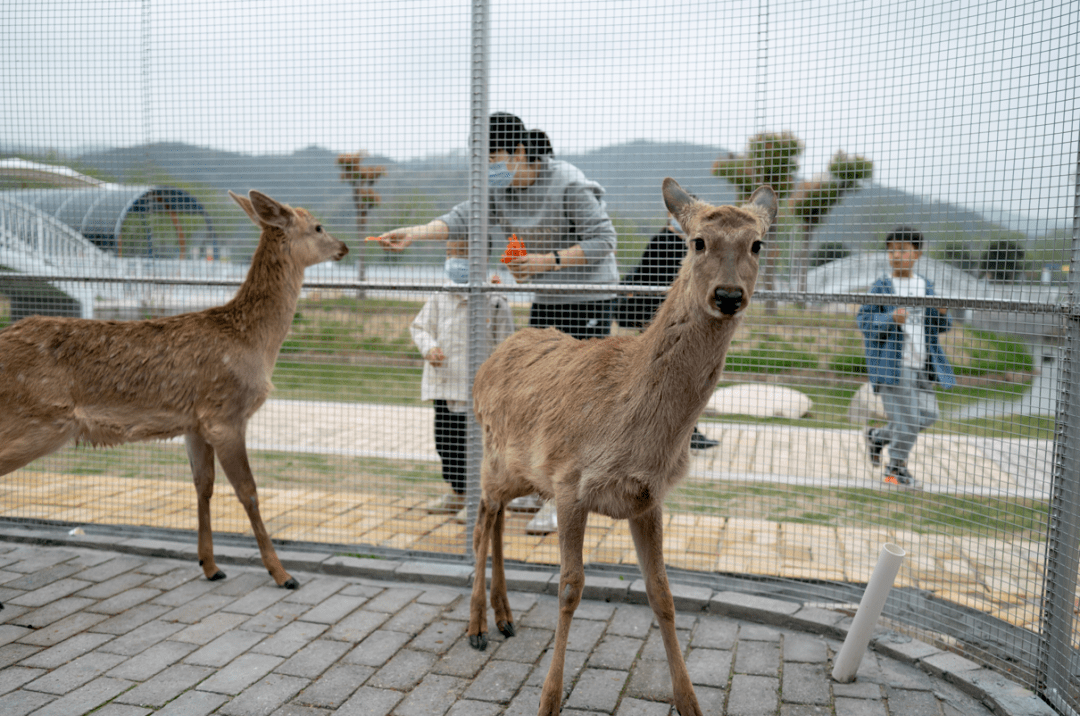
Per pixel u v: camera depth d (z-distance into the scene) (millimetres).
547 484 3480
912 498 4930
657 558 3287
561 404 3342
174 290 5883
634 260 5234
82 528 5395
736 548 5113
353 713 3207
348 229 5410
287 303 4887
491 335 5113
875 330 5199
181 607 4230
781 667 3680
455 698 3346
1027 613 4172
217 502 6023
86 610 4164
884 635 3938
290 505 5977
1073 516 3299
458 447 5684
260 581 4625
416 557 4957
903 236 5227
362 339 6730
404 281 5254
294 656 3684
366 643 3836
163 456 7316
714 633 4023
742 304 2764
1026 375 4035
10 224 5746
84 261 5746
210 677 3465
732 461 6430
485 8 4730
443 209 5266
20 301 5977
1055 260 3512
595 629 4051
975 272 3902
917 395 5340
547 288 4703
